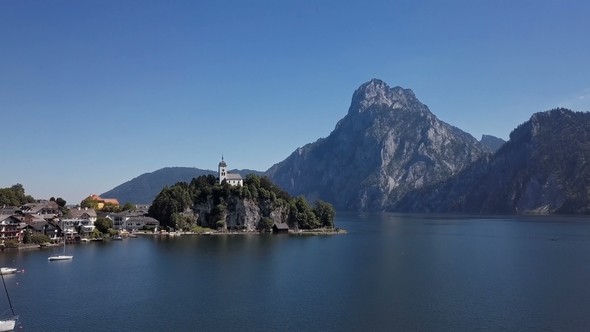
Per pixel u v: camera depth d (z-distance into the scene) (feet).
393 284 501.15
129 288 488.44
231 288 485.97
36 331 354.54
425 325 364.17
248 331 354.33
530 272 566.36
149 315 393.29
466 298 439.63
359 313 394.93
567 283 501.15
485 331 350.23
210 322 375.04
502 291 466.29
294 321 375.86
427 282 509.76
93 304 426.51
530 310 399.65
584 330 350.64
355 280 522.88
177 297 449.89
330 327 361.51
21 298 447.83
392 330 354.33
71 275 556.51
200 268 601.62
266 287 490.08
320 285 498.28
